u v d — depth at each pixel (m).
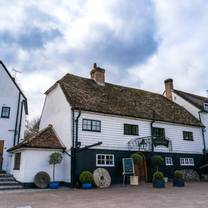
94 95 20.08
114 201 9.92
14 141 19.22
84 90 20.17
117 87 24.41
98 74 23.17
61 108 18.61
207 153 24.31
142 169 19.27
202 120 25.84
